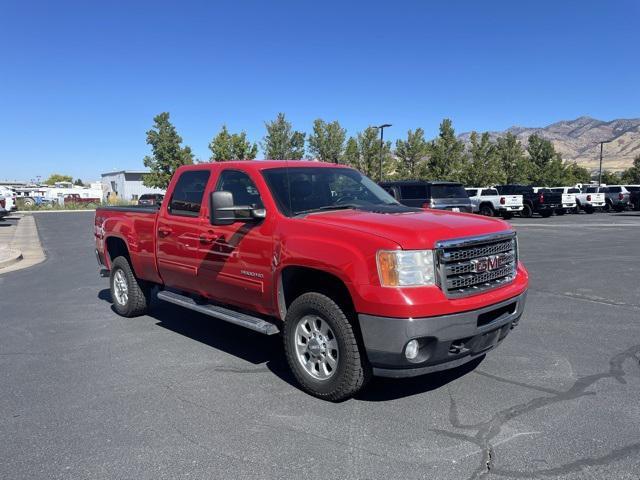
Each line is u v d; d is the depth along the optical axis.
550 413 4.09
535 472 3.27
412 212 4.85
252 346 6.00
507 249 4.55
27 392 4.71
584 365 5.14
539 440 3.67
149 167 46.16
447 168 40.91
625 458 3.42
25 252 16.11
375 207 5.09
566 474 3.25
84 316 7.53
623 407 4.18
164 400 4.48
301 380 4.57
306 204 4.99
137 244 6.76
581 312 7.22
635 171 74.38
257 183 5.08
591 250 13.95
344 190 5.50
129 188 80.69
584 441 3.65
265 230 4.81
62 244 18.50
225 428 3.94
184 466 3.42
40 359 5.62
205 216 5.57
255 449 3.62
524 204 31.34
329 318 4.24
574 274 10.16
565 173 54.28
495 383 4.71
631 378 4.80
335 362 4.29
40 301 8.64
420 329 3.81
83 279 10.90
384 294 3.85
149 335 6.48
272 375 5.05
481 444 3.63
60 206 55.47
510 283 4.54
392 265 3.87
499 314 4.37
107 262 7.79
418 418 4.05
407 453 3.53
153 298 8.64
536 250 14.08
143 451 3.62
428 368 4.02
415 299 3.80
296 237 4.48
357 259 4.01
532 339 5.99
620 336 6.09
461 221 4.43
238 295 5.21
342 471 3.32
